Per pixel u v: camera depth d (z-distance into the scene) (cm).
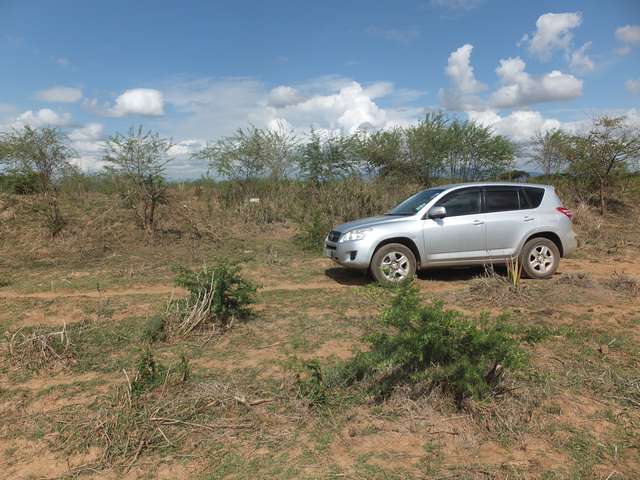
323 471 324
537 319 617
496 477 309
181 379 451
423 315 407
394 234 848
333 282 907
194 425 379
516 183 916
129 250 1183
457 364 383
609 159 1753
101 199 1638
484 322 427
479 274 956
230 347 555
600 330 571
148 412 390
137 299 775
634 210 1802
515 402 393
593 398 412
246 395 425
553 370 462
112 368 505
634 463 325
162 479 325
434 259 865
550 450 340
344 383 436
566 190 1870
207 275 643
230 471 329
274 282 907
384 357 426
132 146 1309
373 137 1917
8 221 1346
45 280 928
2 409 424
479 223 872
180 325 589
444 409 389
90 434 374
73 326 634
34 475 335
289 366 457
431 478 312
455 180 1995
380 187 1647
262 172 1767
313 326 620
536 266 898
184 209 1370
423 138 1909
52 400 438
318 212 1327
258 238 1366
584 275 789
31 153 1530
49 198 1374
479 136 1970
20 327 638
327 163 1761
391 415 387
